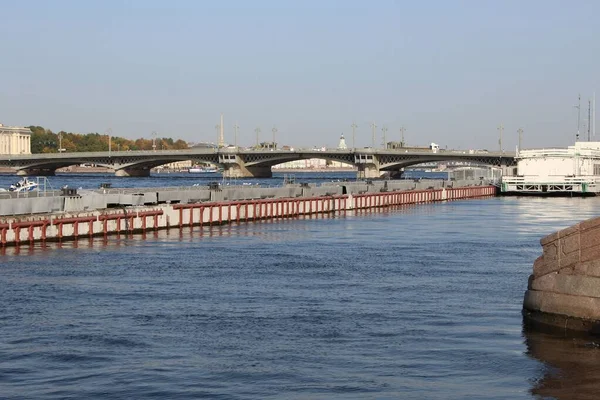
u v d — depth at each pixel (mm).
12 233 75688
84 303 48969
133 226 90312
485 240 86625
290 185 135875
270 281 57281
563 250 39875
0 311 46625
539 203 164125
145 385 33719
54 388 33344
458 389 33000
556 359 36531
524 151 196125
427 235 92688
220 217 105562
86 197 87938
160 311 46844
